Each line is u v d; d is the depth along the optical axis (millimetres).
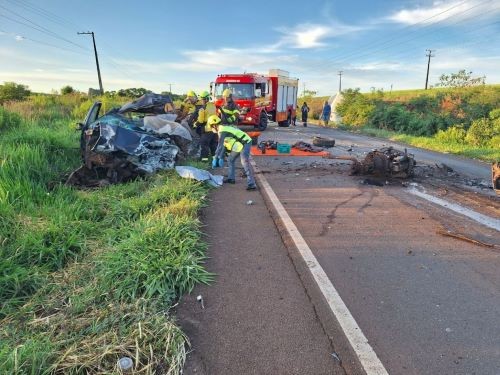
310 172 9281
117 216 5344
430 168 10352
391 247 4699
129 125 8266
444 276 3965
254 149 12805
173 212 5336
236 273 3965
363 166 8805
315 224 5480
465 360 2711
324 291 3613
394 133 22016
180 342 2807
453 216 5988
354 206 6441
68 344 2742
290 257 4371
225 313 3256
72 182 7055
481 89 25375
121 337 2809
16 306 3289
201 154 10156
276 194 7137
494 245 4797
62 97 26062
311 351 2803
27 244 4098
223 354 2764
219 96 19094
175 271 3725
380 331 3027
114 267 3762
